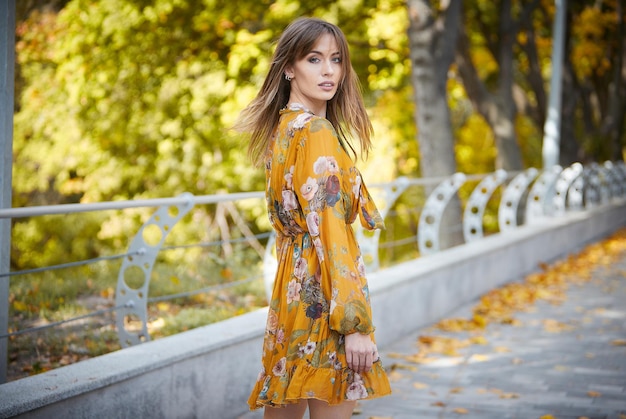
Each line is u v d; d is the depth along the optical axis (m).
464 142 18.42
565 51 16.61
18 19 14.19
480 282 7.54
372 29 11.98
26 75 14.70
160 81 12.99
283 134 2.31
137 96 13.65
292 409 2.39
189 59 12.40
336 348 2.21
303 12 11.39
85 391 2.91
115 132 13.95
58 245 15.62
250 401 2.39
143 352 3.41
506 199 9.81
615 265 10.02
